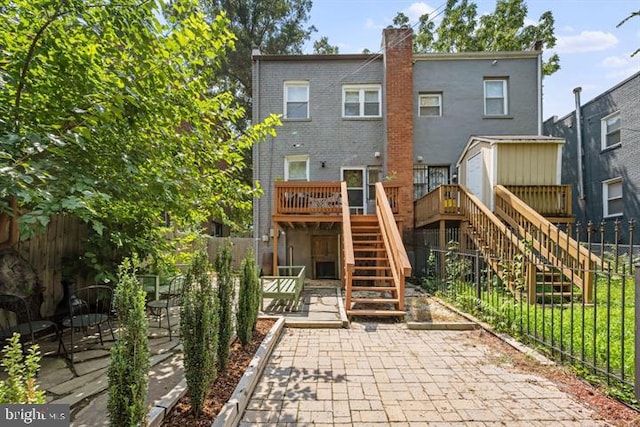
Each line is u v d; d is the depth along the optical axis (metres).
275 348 4.25
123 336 1.91
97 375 3.28
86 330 4.74
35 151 2.78
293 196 8.95
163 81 3.62
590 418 2.60
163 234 6.88
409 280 9.46
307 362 3.79
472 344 4.36
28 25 3.00
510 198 7.64
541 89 11.05
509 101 11.10
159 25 3.38
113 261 5.40
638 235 10.20
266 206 10.85
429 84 11.19
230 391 2.85
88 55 3.17
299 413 2.72
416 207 10.52
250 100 17.08
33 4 2.90
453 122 11.15
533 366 3.58
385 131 10.59
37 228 3.02
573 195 12.84
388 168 10.34
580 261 5.58
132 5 3.06
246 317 3.94
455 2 17.75
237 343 4.09
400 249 5.91
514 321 4.55
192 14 3.60
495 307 5.05
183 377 3.21
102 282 5.08
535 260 5.43
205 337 2.49
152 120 3.73
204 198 4.79
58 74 3.10
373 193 10.95
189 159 4.53
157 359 3.69
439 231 8.50
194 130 4.35
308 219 8.74
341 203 8.73
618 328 4.20
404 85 10.45
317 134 10.99
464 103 11.16
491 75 11.14
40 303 4.54
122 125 3.43
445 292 6.82
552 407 2.77
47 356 3.77
